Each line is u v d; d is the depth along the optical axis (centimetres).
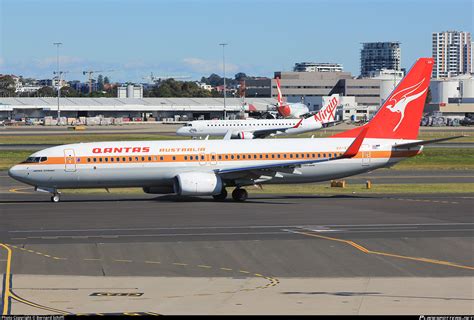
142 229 8950
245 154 12238
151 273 6638
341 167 12556
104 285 6159
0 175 16788
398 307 5400
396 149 12731
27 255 7388
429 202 11644
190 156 12056
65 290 5975
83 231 8812
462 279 6388
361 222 9481
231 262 7100
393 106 12788
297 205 11331
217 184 11800
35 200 12144
